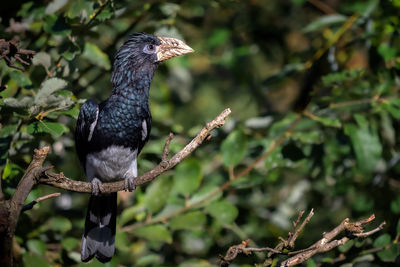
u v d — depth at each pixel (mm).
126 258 10984
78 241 9570
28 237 9180
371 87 10305
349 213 11852
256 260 9430
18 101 7660
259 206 12078
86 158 9328
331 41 11070
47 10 9164
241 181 10180
